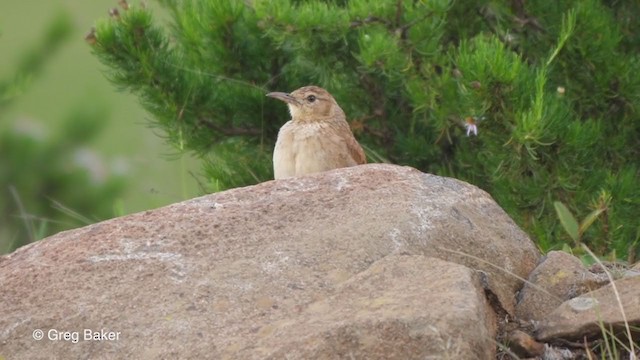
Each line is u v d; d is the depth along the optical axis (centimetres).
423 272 582
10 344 586
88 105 1382
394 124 1129
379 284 581
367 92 1120
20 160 1314
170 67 1117
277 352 540
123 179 1331
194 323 577
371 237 627
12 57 1410
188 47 1127
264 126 1149
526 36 1075
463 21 1090
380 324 537
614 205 992
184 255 624
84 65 1730
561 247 976
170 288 602
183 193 1120
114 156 1437
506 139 972
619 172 1020
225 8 1096
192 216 658
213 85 1135
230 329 570
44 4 1825
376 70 1062
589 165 1022
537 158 986
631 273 664
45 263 629
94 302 597
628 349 573
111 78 1135
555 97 984
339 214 652
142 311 589
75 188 1314
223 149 1154
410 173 701
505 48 1067
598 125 997
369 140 1127
